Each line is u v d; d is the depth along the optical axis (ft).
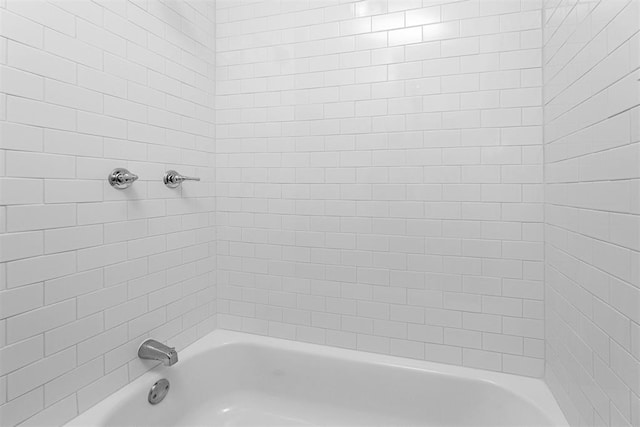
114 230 3.94
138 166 4.28
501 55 4.38
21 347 2.97
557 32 3.67
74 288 3.46
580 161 3.06
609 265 2.53
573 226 3.26
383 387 4.80
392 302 4.97
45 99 3.15
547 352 4.24
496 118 4.42
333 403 5.04
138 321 4.32
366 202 5.04
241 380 5.49
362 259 5.09
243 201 5.73
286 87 5.41
